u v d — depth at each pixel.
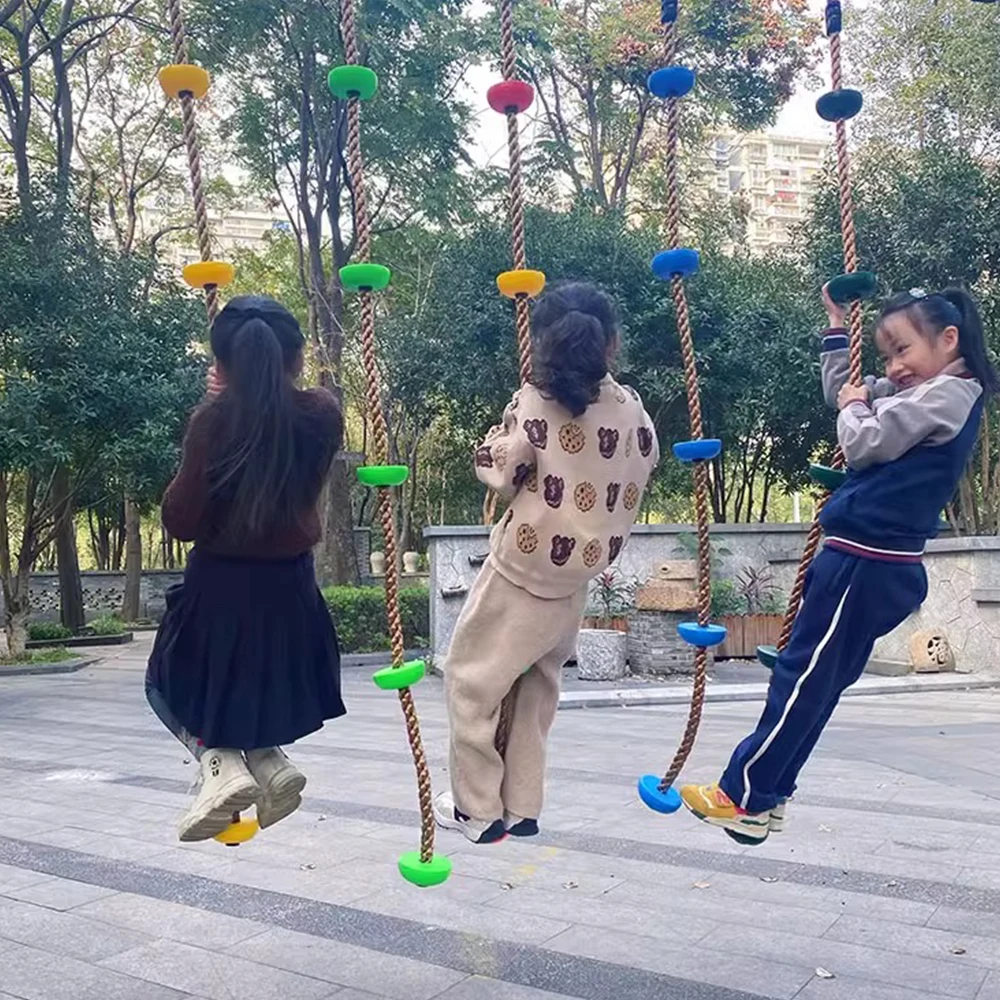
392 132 17.23
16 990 3.57
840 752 7.70
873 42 16.08
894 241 14.06
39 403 14.01
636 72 17.38
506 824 2.88
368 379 2.87
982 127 14.93
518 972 3.67
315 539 2.84
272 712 2.76
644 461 2.90
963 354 2.90
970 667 12.49
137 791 6.71
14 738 9.06
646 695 10.99
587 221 16.17
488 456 2.79
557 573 2.76
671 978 3.59
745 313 15.12
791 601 3.06
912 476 2.83
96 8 19.38
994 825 5.55
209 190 22.89
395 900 4.45
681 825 5.60
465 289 15.89
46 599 26.56
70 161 18.67
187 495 2.66
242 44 16.64
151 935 4.08
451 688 2.86
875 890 4.49
